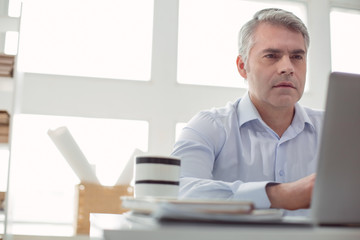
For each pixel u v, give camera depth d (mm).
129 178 1634
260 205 802
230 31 2291
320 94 2316
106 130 2059
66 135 1539
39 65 2051
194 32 2250
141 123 2096
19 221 1897
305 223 493
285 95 1250
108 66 2125
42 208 1934
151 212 573
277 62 1262
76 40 2105
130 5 2178
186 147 1223
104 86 2057
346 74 577
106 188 1594
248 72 1357
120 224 603
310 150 1357
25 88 1974
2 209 1490
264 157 1315
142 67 2156
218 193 896
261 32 1289
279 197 787
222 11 2295
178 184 878
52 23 2088
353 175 576
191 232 450
